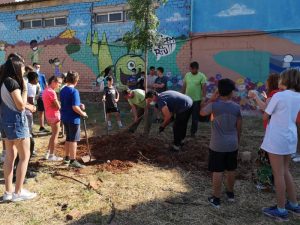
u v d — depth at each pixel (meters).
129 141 7.54
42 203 4.93
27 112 7.03
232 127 4.70
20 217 4.51
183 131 7.28
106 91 10.09
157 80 11.63
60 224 4.36
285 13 11.55
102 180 5.81
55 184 5.66
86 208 4.79
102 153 7.23
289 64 11.66
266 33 11.88
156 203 4.99
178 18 13.27
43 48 16.92
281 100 4.34
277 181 4.47
